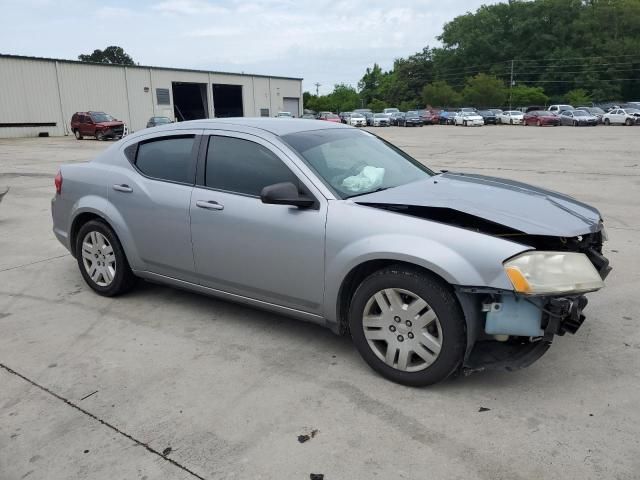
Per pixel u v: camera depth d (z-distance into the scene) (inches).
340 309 138.0
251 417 118.3
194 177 163.2
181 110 2158.0
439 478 98.0
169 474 101.5
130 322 171.2
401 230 124.4
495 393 124.8
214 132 162.2
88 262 195.5
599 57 3713.1
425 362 124.4
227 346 152.9
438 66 4478.3
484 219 121.0
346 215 132.3
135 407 123.3
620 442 106.1
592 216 134.6
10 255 254.4
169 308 181.8
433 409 119.0
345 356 145.3
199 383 133.2
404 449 106.1
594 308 172.6
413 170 167.0
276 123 165.5
